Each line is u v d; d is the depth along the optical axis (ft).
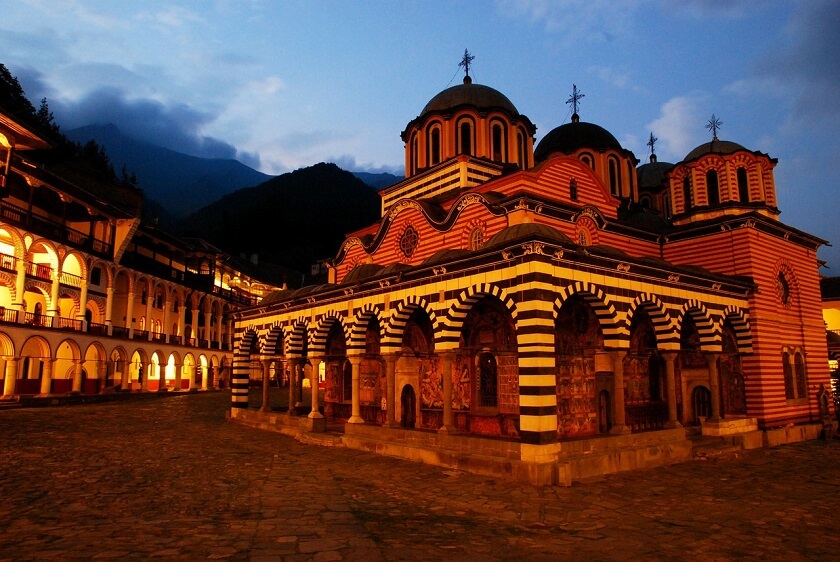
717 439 77.20
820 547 36.94
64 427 91.15
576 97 135.64
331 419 101.76
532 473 53.42
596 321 76.84
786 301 95.35
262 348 104.63
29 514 39.58
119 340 161.89
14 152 127.24
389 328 74.08
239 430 95.81
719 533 39.63
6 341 122.01
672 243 98.58
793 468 65.82
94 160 248.32
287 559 30.68
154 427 96.84
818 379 97.04
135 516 39.63
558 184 87.15
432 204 95.20
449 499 47.88
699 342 83.46
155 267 187.73
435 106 112.27
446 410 66.13
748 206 97.09
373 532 36.81
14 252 132.57
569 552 34.50
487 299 75.46
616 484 54.85
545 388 55.26
